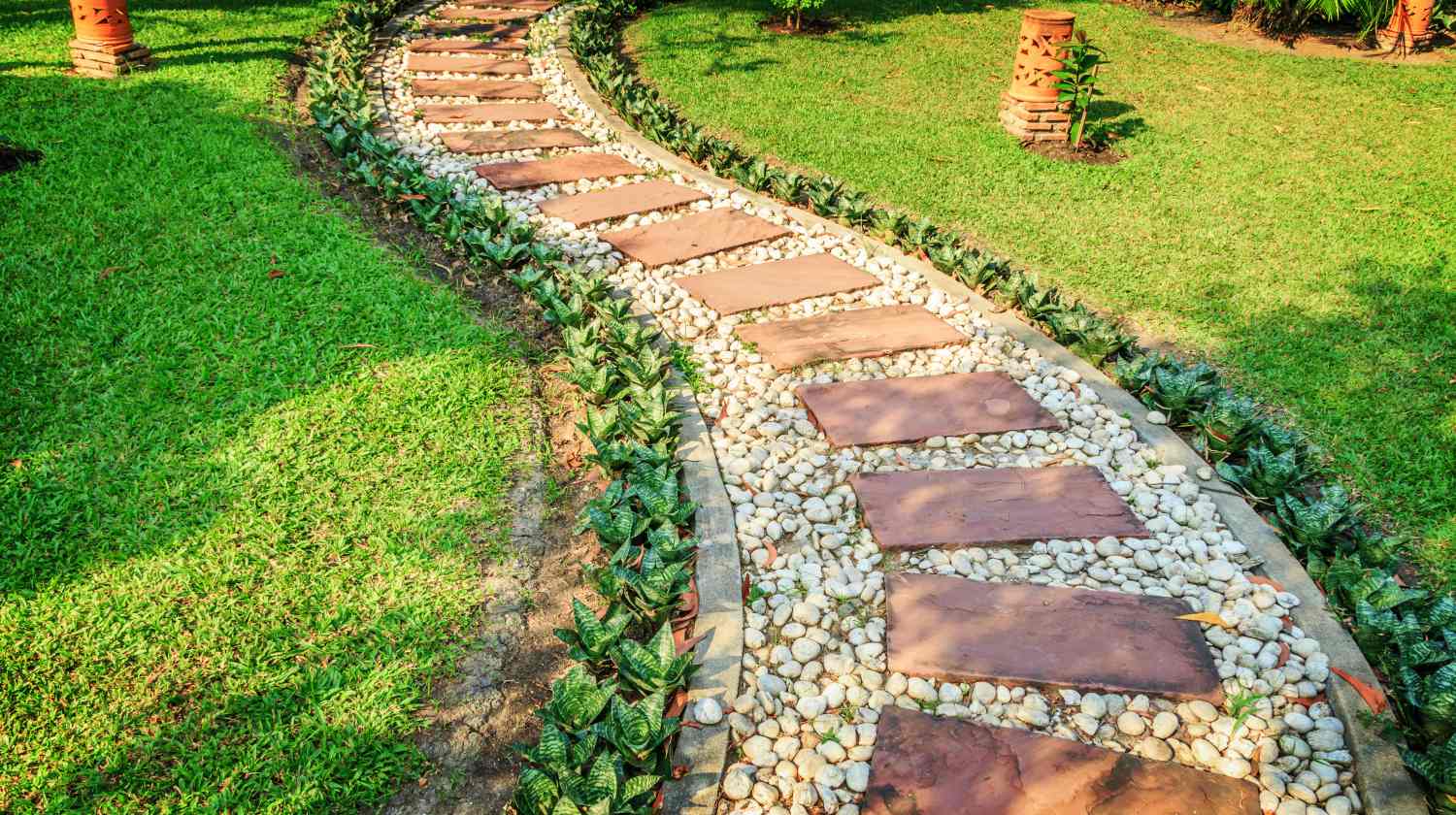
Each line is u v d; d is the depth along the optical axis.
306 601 3.31
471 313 5.25
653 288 5.71
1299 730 2.94
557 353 4.90
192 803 2.64
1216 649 3.24
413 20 11.86
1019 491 4.01
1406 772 2.76
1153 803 2.69
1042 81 8.30
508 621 3.34
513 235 5.84
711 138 8.09
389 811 2.69
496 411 4.44
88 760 2.74
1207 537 3.75
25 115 7.14
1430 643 3.04
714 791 2.71
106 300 5.00
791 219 6.75
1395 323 5.40
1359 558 3.50
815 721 3.00
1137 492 4.03
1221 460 4.23
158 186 6.26
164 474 3.84
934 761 2.82
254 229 5.88
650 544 3.41
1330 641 3.23
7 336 4.64
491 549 3.63
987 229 6.63
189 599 3.29
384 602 3.34
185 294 5.11
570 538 3.74
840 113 9.09
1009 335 5.29
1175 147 8.27
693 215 6.71
